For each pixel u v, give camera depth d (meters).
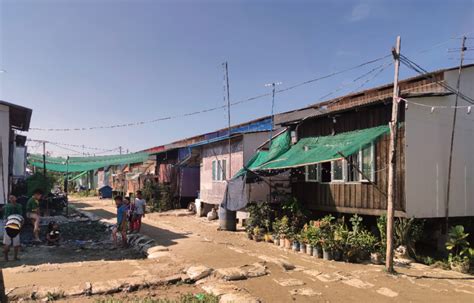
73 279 9.61
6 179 17.09
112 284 9.07
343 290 9.15
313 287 9.31
